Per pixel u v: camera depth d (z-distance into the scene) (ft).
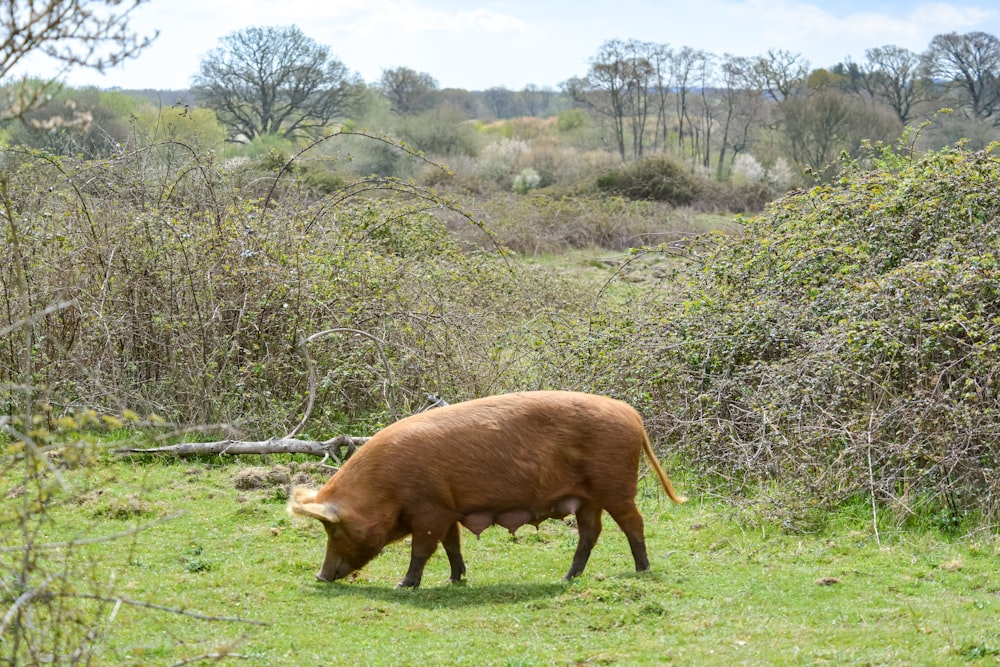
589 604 24.44
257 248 42.60
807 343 36.55
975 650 20.97
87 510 31.17
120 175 47.06
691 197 140.56
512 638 22.31
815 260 40.29
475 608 24.38
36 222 40.86
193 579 26.16
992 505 30.37
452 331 44.37
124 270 41.57
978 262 35.01
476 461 25.07
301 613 23.85
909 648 21.39
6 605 17.54
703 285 44.11
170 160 51.60
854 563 28.12
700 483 35.81
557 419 25.57
